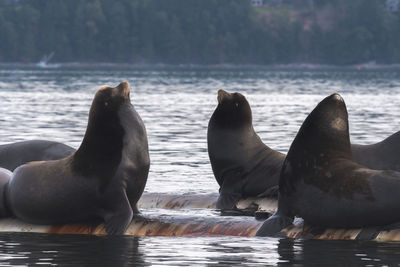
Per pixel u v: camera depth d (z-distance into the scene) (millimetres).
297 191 47625
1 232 50031
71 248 44062
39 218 50188
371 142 113750
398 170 56062
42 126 139375
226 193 62125
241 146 62688
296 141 48469
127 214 48312
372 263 40094
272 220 48406
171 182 75250
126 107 49938
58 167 49938
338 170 46438
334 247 44000
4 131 127438
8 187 51125
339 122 48062
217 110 63531
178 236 48000
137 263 40188
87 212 49344
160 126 147750
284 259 41062
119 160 48656
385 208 44438
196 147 109750
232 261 40656
